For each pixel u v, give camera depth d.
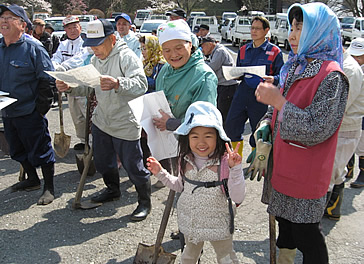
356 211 3.80
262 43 4.65
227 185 2.28
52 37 9.00
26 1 28.58
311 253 2.22
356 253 3.09
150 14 27.27
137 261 2.83
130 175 3.55
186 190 2.35
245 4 43.59
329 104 1.88
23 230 3.42
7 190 4.27
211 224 2.30
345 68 3.14
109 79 2.99
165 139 2.79
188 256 2.48
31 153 3.90
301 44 2.02
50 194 4.00
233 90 5.54
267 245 3.19
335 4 31.44
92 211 3.78
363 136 4.27
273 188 2.24
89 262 2.97
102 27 3.21
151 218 3.63
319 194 2.09
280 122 2.02
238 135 4.77
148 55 4.48
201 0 44.31
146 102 2.73
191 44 2.72
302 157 2.05
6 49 3.72
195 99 2.68
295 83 2.07
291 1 38.41
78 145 5.65
